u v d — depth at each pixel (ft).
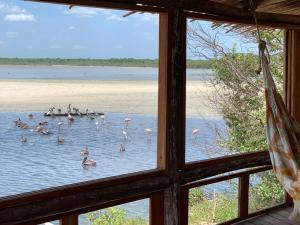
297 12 14.87
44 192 9.25
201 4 12.41
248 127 28.12
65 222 9.77
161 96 11.91
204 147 28.37
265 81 12.53
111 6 10.36
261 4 13.44
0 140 18.53
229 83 28.71
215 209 21.02
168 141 11.90
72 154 18.70
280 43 27.25
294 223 14.56
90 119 25.81
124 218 12.26
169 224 12.04
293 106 16.15
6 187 13.67
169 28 11.69
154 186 11.59
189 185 12.69
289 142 12.39
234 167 14.17
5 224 8.59
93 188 10.26
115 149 20.92
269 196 23.35
